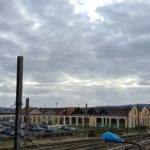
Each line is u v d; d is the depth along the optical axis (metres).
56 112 142.62
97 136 79.50
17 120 10.02
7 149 42.22
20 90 10.16
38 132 76.69
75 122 137.88
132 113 129.00
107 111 132.75
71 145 50.28
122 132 92.50
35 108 141.62
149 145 30.78
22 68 10.29
